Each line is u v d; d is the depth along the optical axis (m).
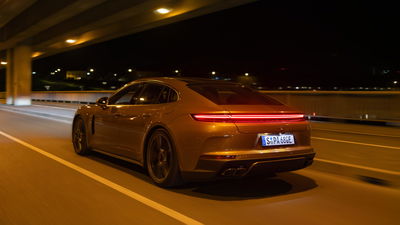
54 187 5.25
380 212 4.42
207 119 4.67
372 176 5.77
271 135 4.83
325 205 4.64
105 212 4.24
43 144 9.16
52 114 18.02
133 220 3.99
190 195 4.96
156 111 5.43
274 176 6.13
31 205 4.46
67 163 6.87
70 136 10.71
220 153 4.54
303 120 5.26
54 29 24.66
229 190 5.23
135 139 5.80
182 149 4.84
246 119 4.69
